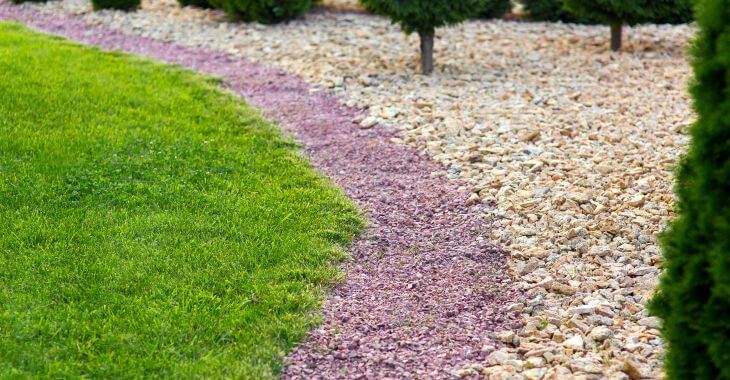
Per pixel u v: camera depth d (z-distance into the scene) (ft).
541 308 20.02
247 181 23.04
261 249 21.30
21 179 22.50
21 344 17.34
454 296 20.70
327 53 29.27
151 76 27.30
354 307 20.08
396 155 24.12
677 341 13.87
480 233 21.94
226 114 25.46
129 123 24.63
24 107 24.77
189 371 16.70
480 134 24.67
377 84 27.35
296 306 19.76
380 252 21.57
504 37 31.14
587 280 20.85
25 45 28.58
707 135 12.80
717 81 12.99
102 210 21.95
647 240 21.56
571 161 23.66
